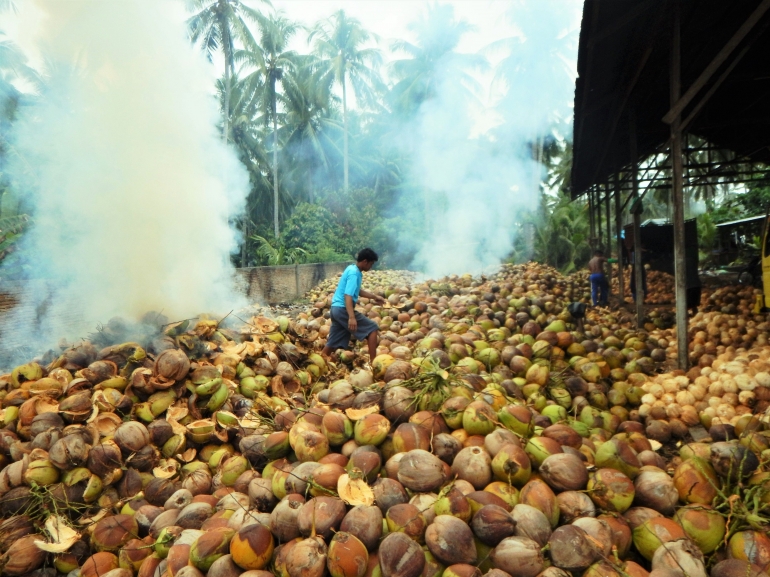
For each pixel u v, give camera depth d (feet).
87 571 8.48
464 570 7.04
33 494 9.51
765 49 26.99
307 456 9.64
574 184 51.83
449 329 24.68
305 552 7.17
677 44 20.52
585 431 12.86
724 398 16.56
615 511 8.00
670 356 22.91
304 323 29.76
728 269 71.82
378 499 8.29
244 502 9.30
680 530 7.41
